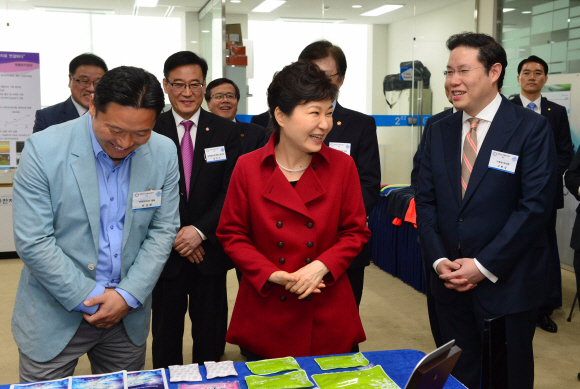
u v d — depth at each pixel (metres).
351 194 1.73
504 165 1.94
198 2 6.02
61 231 1.56
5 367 3.05
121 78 1.36
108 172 1.61
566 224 5.30
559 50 5.67
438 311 2.20
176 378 1.36
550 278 2.04
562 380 2.92
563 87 5.07
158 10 5.95
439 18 6.09
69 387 1.30
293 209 1.60
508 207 1.97
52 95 5.84
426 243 2.14
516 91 6.28
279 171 1.63
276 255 1.65
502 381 1.35
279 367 1.42
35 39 5.70
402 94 6.07
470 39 1.97
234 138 2.63
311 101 1.49
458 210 2.03
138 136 1.43
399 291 4.61
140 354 1.81
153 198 1.67
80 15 5.77
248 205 1.70
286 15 5.75
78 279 1.53
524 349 1.98
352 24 5.91
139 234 1.67
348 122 2.51
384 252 5.25
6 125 5.55
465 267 1.93
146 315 1.79
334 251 1.63
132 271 1.65
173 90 2.53
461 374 2.14
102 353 1.79
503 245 1.89
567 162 3.79
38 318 1.59
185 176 2.55
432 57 6.11
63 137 1.54
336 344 1.70
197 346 2.60
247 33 5.67
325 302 1.69
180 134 2.59
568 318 3.87
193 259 2.46
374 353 1.55
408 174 6.17
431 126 2.26
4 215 5.58
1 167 5.59
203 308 2.57
